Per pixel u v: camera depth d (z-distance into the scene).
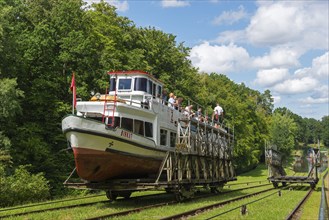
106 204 19.25
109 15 50.84
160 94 22.39
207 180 24.22
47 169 31.84
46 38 33.91
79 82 35.31
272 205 19.06
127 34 49.53
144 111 19.19
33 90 34.69
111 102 18.12
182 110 24.33
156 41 55.81
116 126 17.55
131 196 23.95
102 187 18.62
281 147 117.62
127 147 17.94
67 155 34.22
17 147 30.81
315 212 17.45
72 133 16.20
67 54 33.59
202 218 14.01
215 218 14.09
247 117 88.25
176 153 20.14
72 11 36.44
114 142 17.22
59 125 34.31
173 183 19.16
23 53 33.81
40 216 15.05
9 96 27.86
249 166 86.88
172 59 55.56
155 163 20.28
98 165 17.31
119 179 19.36
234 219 13.92
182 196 20.38
